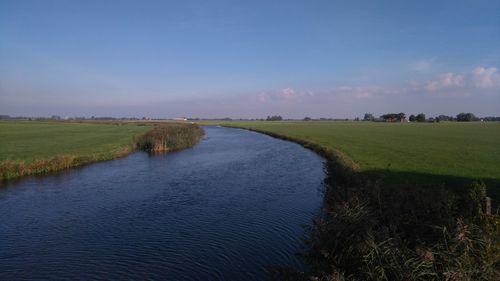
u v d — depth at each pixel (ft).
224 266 38.11
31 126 354.54
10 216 56.65
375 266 22.70
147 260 39.96
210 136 258.16
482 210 34.73
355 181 55.88
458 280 19.85
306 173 92.53
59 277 36.63
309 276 26.96
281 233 46.96
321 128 355.77
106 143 165.58
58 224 52.60
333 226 28.14
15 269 38.52
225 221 52.60
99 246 44.14
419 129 322.14
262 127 392.88
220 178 86.53
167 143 161.58
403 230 28.25
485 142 176.96
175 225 51.29
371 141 181.88
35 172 93.66
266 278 35.35
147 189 74.90
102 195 69.92
